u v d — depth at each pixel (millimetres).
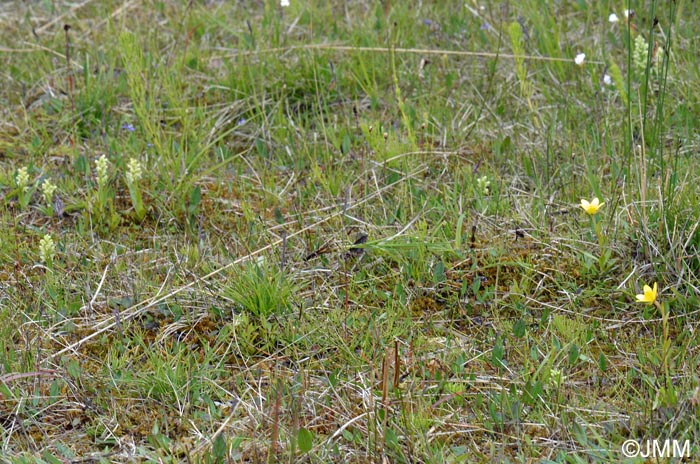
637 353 2943
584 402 2744
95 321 3207
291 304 3250
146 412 2781
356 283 3352
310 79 4762
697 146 3924
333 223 3734
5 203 3859
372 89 4574
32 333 3125
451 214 3697
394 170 3994
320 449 2598
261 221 3750
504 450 2592
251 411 2779
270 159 4230
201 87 4832
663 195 3365
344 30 5180
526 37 5012
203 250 3588
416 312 3240
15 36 5367
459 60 4945
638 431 2600
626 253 3396
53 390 2842
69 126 4504
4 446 2621
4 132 4480
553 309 3213
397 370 2682
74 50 5152
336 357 3002
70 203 3922
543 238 3518
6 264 3504
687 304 3133
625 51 4672
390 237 3494
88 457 2607
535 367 2918
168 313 3250
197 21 5363
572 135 4180
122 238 3715
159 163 4008
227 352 3064
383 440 2533
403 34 5082
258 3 5676
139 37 5086
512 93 4609
